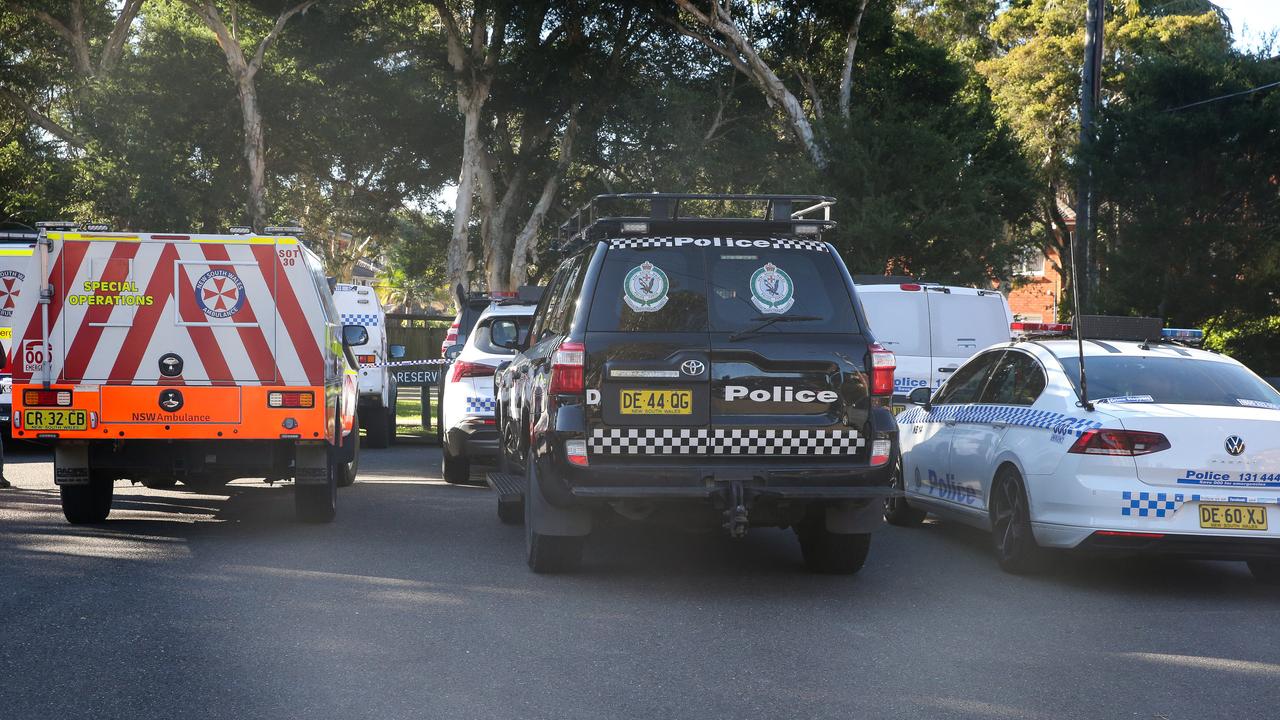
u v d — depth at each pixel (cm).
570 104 3475
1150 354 865
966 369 1002
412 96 3666
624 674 550
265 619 650
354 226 4091
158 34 3631
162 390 924
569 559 787
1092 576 837
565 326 759
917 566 862
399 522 1028
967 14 4541
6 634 609
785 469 720
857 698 516
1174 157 2308
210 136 3622
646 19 3388
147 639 602
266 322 935
